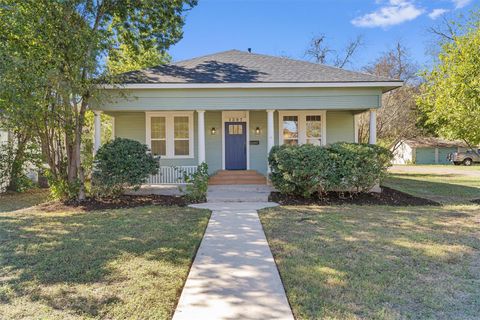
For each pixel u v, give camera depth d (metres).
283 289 3.64
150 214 7.74
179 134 13.01
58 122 9.48
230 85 10.55
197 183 9.71
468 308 3.21
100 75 9.05
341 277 3.95
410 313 3.11
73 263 4.46
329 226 6.48
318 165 9.11
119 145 9.50
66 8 8.45
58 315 3.09
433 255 4.71
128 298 3.43
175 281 3.86
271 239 5.60
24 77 7.89
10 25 8.38
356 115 13.59
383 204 9.05
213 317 3.04
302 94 10.84
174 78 10.88
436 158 34.03
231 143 13.19
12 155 12.78
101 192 9.80
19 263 4.48
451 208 8.44
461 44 9.11
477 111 8.62
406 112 22.47
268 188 11.20
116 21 11.28
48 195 11.59
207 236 5.84
